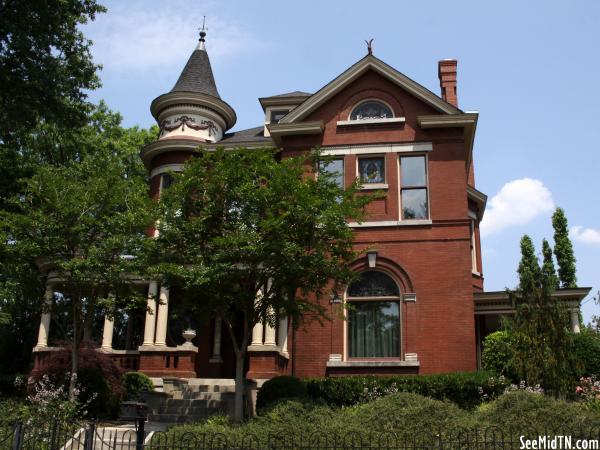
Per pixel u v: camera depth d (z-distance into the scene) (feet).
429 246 58.59
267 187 44.37
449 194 59.93
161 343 63.67
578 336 54.08
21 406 42.80
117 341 96.89
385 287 58.59
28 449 32.17
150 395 50.14
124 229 48.60
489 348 54.29
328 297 58.34
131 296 50.47
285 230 42.34
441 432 31.63
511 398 35.35
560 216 117.19
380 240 59.47
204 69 87.81
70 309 53.83
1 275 77.87
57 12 65.05
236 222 44.60
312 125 63.87
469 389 47.70
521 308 48.78
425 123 61.77
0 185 67.87
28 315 90.89
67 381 51.85
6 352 87.40
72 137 78.13
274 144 72.38
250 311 44.42
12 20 62.54
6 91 64.34
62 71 67.51
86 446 30.60
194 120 82.74
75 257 48.14
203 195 45.19
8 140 71.56
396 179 61.41
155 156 80.84
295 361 57.67
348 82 65.21
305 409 38.47
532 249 115.55
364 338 57.57
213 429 33.14
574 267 113.39
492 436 29.81
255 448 29.50
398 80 63.98
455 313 56.24
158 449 29.60
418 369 55.21
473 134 63.77
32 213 48.14
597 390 44.73
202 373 68.23
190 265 44.96
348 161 63.10
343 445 28.09
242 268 44.93
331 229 42.96
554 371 45.75
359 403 47.60
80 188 49.32
